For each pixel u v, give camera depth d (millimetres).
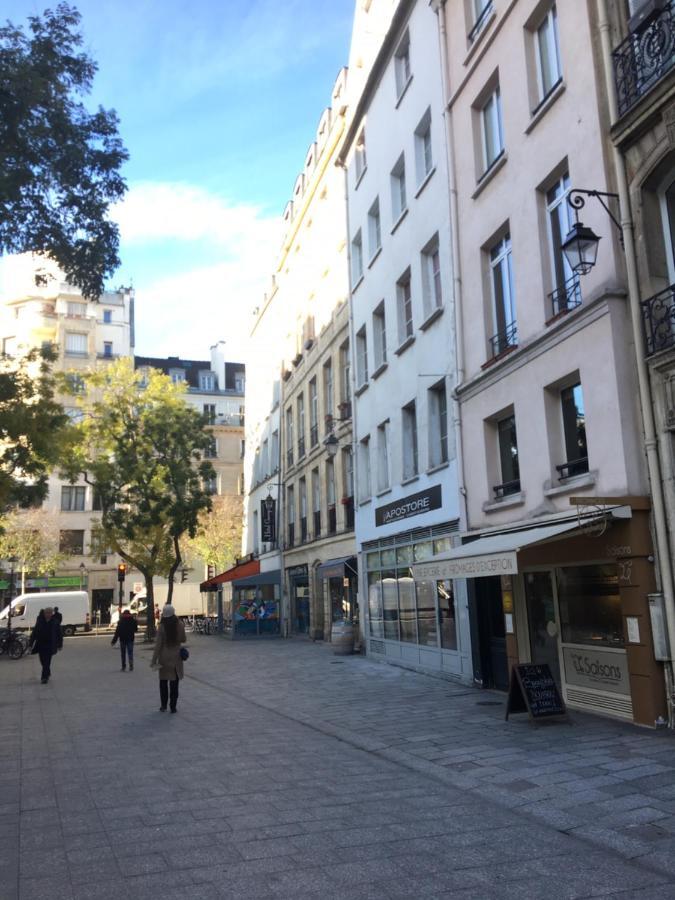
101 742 9578
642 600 9523
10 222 10242
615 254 10258
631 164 10055
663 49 9344
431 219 17047
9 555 46344
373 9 21938
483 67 14555
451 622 15375
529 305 12539
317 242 28938
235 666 20375
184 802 6590
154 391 34125
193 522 33031
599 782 6969
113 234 10750
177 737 9883
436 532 16219
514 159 13164
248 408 44531
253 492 41781
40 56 9758
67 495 56188
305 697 13750
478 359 14594
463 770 7730
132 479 32531
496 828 5824
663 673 9391
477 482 14344
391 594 19078
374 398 21016
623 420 9922
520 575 12727
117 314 63062
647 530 9625
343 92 26203
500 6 13703
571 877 4773
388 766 8117
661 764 7480
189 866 4980
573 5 11359
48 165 10047
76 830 5793
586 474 10727
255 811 6293
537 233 12367
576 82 11258
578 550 10633
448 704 12180
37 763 8344
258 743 9445
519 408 12680
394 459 19234
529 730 9609
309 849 5316
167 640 12469
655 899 4418
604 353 10281
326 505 26984
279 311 36250
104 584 56500
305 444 29906
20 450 17281
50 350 17375
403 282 19344
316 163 28844
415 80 18188
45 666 17219
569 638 11406
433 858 5133
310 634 28797
